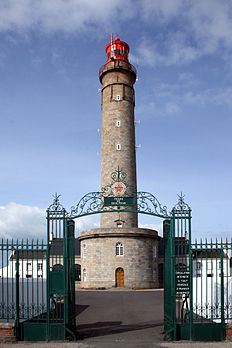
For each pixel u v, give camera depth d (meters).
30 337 13.05
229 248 13.23
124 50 50.22
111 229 42.31
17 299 13.23
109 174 45.66
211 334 12.98
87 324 16.83
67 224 13.80
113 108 47.44
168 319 13.65
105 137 47.25
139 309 22.17
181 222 13.61
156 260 45.03
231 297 15.40
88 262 43.22
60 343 12.61
